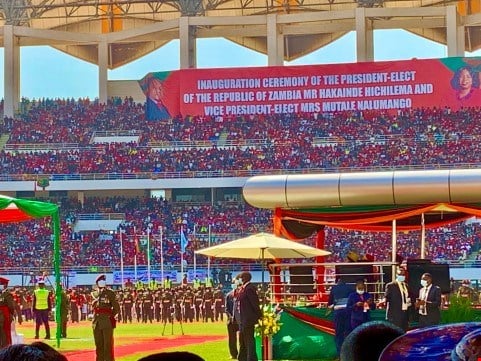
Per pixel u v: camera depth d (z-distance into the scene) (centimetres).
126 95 9369
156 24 8675
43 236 8144
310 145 8612
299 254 2777
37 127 9056
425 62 8456
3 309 2772
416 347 543
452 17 8250
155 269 7669
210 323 5581
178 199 8750
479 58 8350
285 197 2994
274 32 8494
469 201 2922
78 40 8938
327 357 2777
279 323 2748
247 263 7262
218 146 8706
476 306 2919
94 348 3466
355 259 3069
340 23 8712
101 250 7938
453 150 8388
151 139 8844
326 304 2883
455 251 7431
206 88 8681
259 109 8662
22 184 8419
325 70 8569
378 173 2969
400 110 8556
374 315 2778
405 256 7475
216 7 8862
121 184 8412
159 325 5391
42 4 8850
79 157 8756
